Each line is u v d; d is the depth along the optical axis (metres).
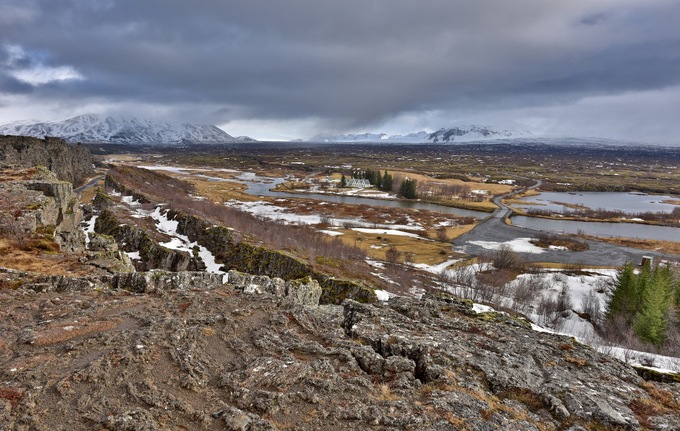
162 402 15.84
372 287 63.88
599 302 79.69
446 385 19.36
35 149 126.25
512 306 75.19
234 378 17.94
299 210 170.00
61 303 24.53
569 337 28.81
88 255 40.19
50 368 17.19
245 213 128.88
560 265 104.50
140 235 76.12
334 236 125.19
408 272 87.88
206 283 33.31
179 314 23.84
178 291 28.30
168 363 18.53
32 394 15.40
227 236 79.56
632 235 150.00
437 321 29.45
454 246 123.50
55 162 141.88
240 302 26.77
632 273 70.00
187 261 70.06
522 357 23.44
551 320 70.38
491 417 16.92
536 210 187.50
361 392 18.05
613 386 21.11
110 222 83.31
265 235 90.19
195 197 162.12
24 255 36.91
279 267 66.81
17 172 74.88
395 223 154.12
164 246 74.81
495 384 20.20
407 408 17.02
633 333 60.44
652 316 56.88
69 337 19.89
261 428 14.88
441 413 16.78
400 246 117.75
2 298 24.70
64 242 45.16
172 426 14.70
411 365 20.69
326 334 23.69
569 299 80.31
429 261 103.19
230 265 71.88
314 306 34.75
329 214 164.50
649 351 53.53
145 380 16.92
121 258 45.00
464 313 33.31
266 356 20.05
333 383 18.30
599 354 25.78
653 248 128.62
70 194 70.81
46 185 60.81
